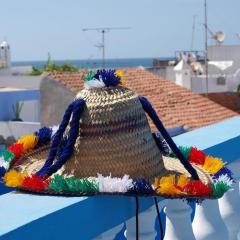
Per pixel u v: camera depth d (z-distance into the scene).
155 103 24.59
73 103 3.02
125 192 2.78
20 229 2.33
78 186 2.76
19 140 3.50
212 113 25.27
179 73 51.12
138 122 3.06
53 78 23.81
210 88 50.66
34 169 3.17
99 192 2.77
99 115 2.99
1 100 33.00
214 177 3.22
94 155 2.99
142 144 3.05
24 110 35.94
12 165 3.26
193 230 3.95
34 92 35.47
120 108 3.01
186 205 3.63
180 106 25.03
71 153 3.00
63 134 3.05
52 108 23.83
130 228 3.38
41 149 3.49
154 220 3.49
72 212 2.64
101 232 2.87
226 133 4.80
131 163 3.01
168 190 2.76
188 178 3.05
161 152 3.41
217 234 3.96
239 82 51.44
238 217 4.44
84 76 3.29
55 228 2.53
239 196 4.45
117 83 3.12
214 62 55.81
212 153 4.22
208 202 3.89
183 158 3.25
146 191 2.78
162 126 3.24
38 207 2.59
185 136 4.68
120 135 3.00
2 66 53.56
